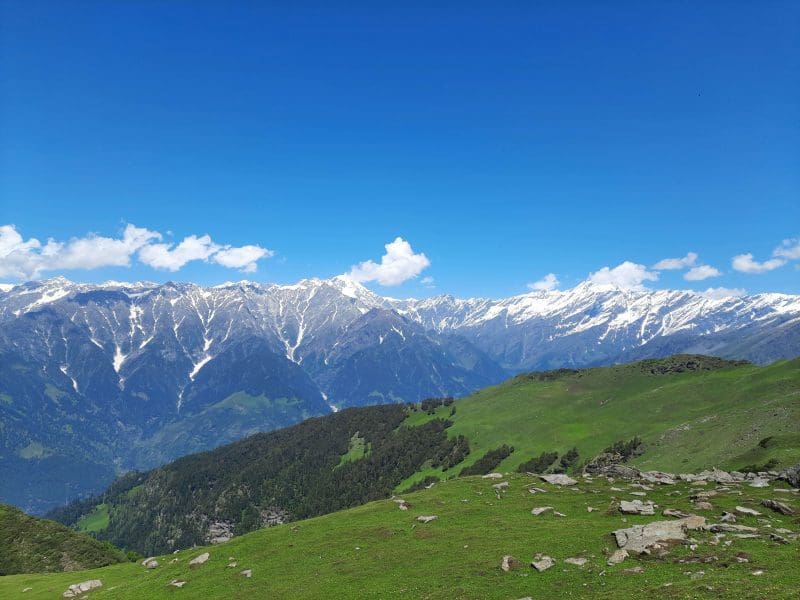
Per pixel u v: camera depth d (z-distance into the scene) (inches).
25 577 4005.9
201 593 2561.5
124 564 3885.3
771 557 1857.8
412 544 2657.5
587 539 2347.4
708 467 5246.1
